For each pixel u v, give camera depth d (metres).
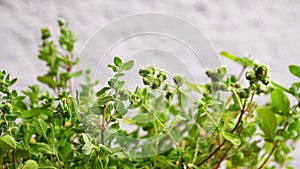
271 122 0.41
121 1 0.68
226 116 0.41
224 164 0.46
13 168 0.36
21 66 0.66
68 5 0.67
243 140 0.43
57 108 0.36
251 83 0.37
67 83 0.50
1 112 0.35
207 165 0.41
